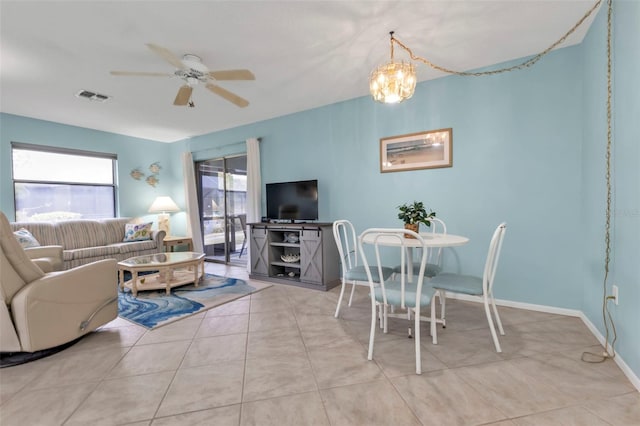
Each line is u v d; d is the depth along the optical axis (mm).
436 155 3199
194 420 1396
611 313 1922
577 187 2551
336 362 1889
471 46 2533
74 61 2623
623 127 1770
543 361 1859
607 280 2002
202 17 2059
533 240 2750
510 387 1603
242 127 4805
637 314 1596
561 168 2613
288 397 1550
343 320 2590
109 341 2219
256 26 2182
